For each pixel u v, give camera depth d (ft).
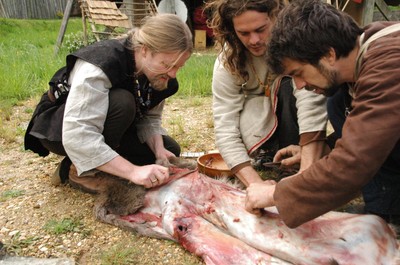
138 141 10.31
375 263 6.24
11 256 7.70
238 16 7.97
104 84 8.45
